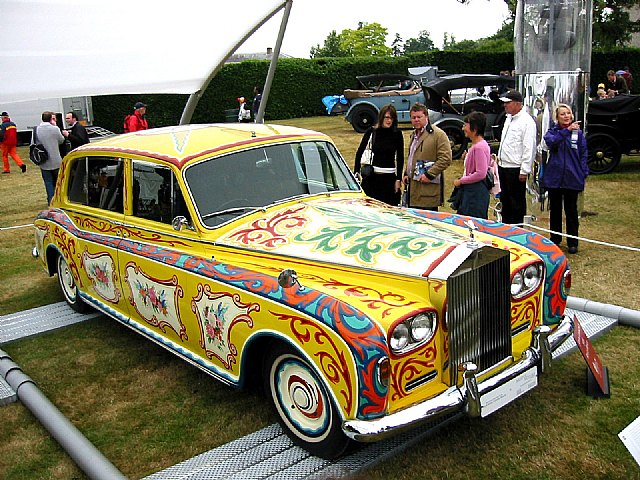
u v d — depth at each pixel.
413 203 6.63
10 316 6.01
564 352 4.56
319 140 4.97
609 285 6.02
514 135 7.39
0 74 5.89
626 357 4.52
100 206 5.16
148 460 3.62
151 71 6.82
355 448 3.37
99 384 4.59
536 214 8.13
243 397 4.30
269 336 3.39
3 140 15.75
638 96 11.64
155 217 4.51
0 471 3.60
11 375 4.52
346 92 20.16
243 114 24.05
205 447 3.72
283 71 29.23
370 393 2.92
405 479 3.27
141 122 14.13
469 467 3.36
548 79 8.05
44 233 5.98
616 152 11.76
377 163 6.76
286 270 3.33
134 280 4.59
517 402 3.98
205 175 4.31
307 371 3.29
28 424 4.09
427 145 6.41
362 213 4.18
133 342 5.34
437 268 3.21
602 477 3.24
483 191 6.39
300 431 3.46
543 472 3.30
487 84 14.94
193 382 4.56
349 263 3.53
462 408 3.16
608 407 3.88
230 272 3.73
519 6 8.26
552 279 3.87
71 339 5.45
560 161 6.89
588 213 8.95
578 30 7.99
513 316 3.64
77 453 3.55
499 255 3.36
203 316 3.89
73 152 5.56
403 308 3.13
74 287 5.86
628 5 25.77
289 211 4.29
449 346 3.21
